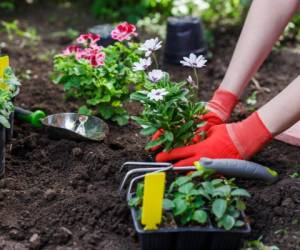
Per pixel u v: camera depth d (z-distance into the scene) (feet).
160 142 3.97
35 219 3.76
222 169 3.70
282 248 3.58
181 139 4.07
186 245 3.51
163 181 3.35
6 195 3.95
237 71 4.28
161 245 3.49
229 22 7.07
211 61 6.20
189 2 7.30
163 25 7.06
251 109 5.16
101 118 4.89
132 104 5.22
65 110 5.10
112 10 7.66
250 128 3.96
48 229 3.68
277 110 3.89
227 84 4.30
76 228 3.72
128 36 4.72
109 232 3.70
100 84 4.73
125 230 3.68
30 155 4.38
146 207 3.40
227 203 3.52
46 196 3.91
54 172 4.24
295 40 6.73
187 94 4.14
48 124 4.55
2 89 4.06
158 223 3.45
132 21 7.16
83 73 4.74
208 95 5.53
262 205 3.86
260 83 5.77
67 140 4.47
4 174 4.18
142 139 4.65
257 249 3.55
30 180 4.15
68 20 7.48
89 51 4.66
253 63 4.27
